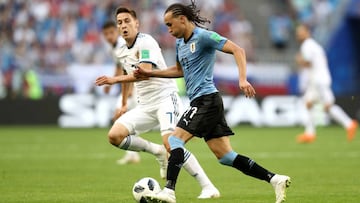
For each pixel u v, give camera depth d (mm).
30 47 105500
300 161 52156
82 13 111938
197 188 36625
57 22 109625
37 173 44094
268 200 31594
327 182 39156
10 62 101250
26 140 74375
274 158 54625
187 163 32344
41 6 110438
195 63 29281
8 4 109312
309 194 33812
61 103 96750
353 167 47719
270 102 102000
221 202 30875
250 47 118500
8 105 96062
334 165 49094
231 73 107375
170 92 35750
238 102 100562
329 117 105375
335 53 116812
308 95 71312
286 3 127750
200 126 28984
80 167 48062
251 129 95250
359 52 117750
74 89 100500
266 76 110375
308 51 70250
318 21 125125
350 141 73562
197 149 65438
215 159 54625
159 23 116125
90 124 96250
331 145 68750
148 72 30766
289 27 125438
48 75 100562
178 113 35781
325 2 127500
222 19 120750
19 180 40250
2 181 39719
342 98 102625
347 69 117250
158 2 118500
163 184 38500
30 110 96500
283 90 110812
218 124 29656
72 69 100938
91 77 101000
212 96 29219
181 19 29172
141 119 35469
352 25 117062
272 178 28953
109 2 114875
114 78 31312
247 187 37062
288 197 32656
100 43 109375
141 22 114812
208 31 28891
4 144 69250
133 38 35500
